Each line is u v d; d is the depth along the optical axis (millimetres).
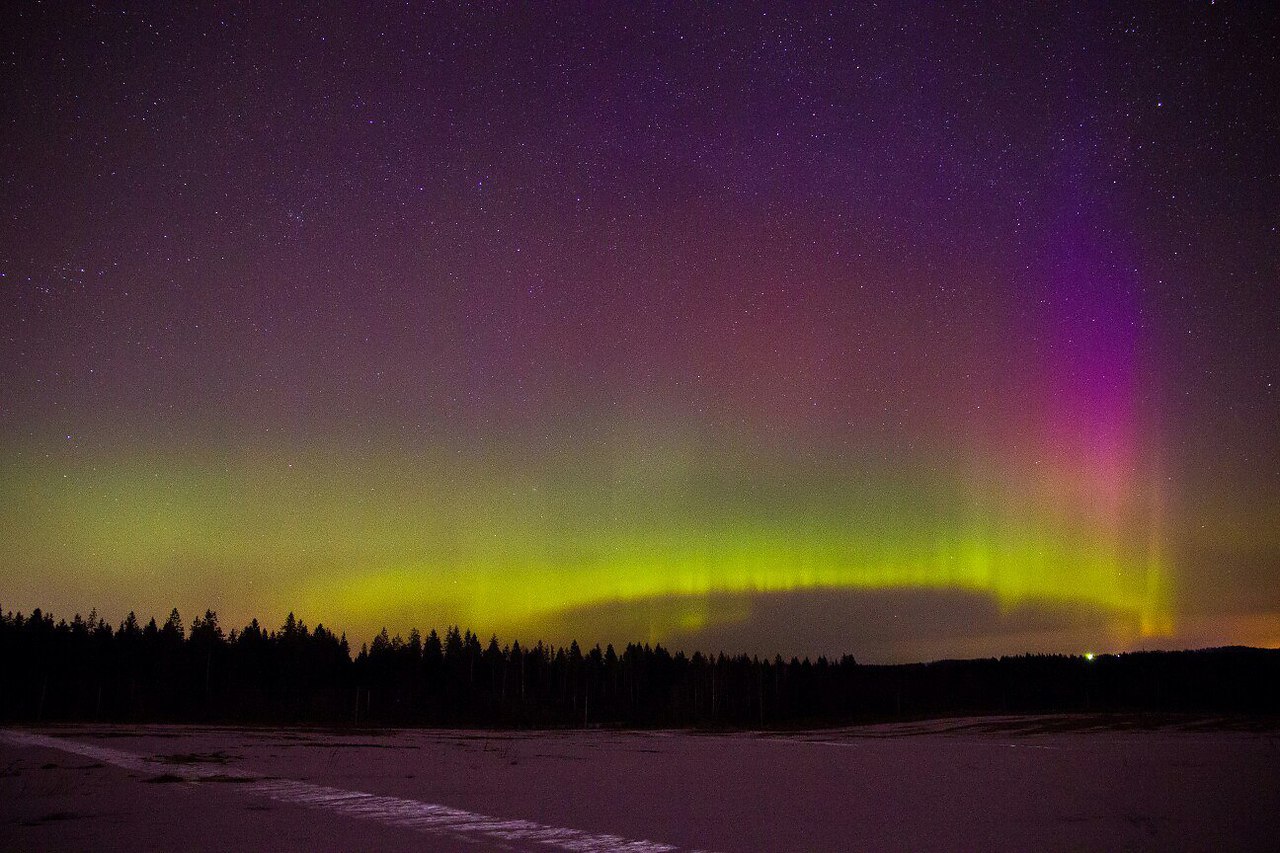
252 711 105250
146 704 101625
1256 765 30078
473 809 17844
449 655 146000
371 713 113000
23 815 15969
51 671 107625
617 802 19406
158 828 14523
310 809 17453
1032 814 17141
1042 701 104000
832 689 129750
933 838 14195
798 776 27469
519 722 115812
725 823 16031
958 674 128875
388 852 12539
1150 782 23875
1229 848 13031
